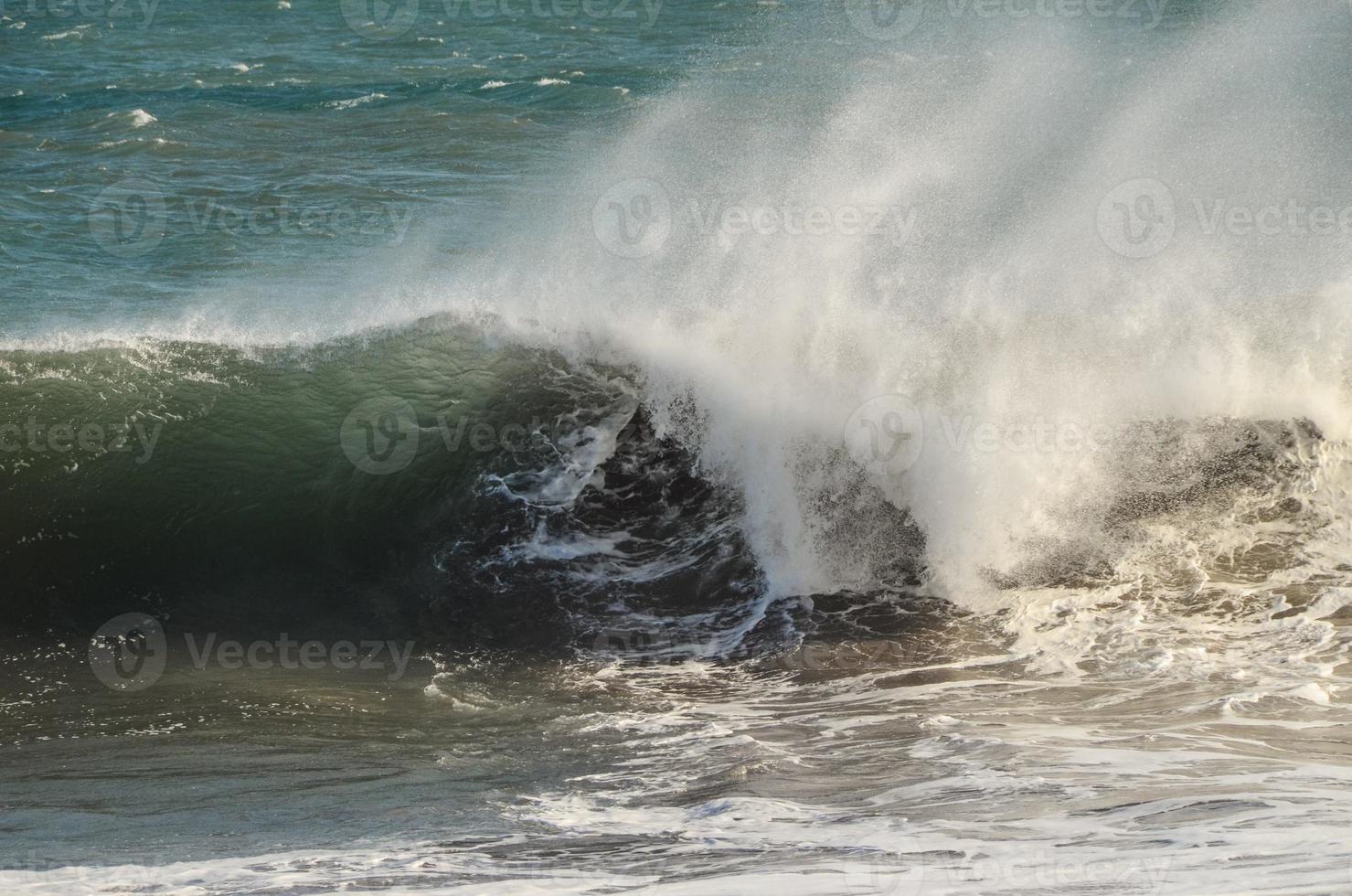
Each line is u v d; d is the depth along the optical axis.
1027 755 22.55
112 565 33.69
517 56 132.38
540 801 21.80
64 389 38.38
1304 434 34.72
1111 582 31.70
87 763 24.58
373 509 35.12
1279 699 25.23
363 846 19.78
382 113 102.00
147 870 18.84
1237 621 29.56
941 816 19.59
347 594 33.25
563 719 26.72
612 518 34.88
